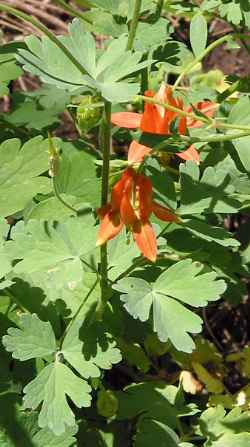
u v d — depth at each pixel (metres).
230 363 0.48
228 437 0.36
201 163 0.39
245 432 0.36
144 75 0.39
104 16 0.40
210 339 0.51
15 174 0.36
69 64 0.28
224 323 0.51
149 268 0.36
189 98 0.41
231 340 0.51
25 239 0.31
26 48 0.42
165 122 0.31
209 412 0.36
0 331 0.35
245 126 0.32
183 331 0.30
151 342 0.41
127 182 0.29
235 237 0.44
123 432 0.38
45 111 0.49
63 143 0.41
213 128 0.36
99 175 0.38
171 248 0.38
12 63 0.41
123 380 0.44
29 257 0.31
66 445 0.33
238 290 0.40
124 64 0.28
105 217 0.30
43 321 0.35
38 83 0.67
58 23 0.60
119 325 0.36
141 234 0.30
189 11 0.43
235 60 0.70
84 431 0.37
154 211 0.30
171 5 0.43
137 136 0.31
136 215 0.29
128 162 0.31
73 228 0.31
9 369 0.35
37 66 0.28
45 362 0.35
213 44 0.40
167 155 0.36
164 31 0.40
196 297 0.31
